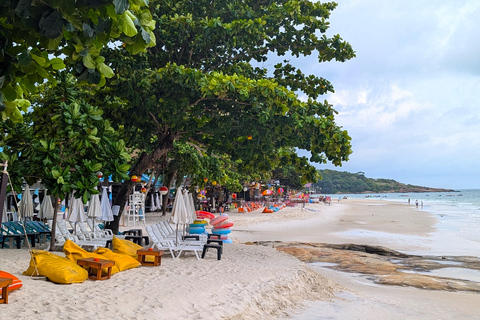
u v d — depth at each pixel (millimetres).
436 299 9898
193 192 35875
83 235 12703
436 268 14516
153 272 9086
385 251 18281
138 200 25234
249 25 14164
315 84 16859
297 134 13055
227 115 13242
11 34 3943
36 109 11039
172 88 12484
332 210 60344
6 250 11477
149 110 13305
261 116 11664
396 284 11641
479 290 11016
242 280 8820
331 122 12727
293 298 8812
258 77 17109
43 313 5574
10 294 6406
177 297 7016
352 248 19312
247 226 30234
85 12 3105
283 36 15875
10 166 10305
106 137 10422
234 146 14680
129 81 12672
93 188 9797
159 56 15930
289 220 37188
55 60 4340
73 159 10844
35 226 13359
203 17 16375
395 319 8023
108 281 7965
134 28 3447
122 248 10516
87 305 6125
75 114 9766
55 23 3029
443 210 64375
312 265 14734
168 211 36125
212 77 12258
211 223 15195
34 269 7855
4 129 11031
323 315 7918
